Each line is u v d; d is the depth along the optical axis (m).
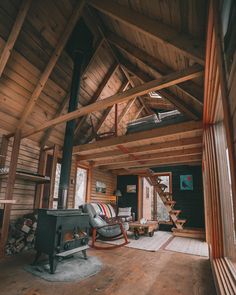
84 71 4.70
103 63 5.04
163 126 4.11
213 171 2.70
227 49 1.11
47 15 3.50
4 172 3.71
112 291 2.24
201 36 2.06
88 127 5.74
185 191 7.10
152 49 3.19
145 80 4.42
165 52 2.92
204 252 3.99
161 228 7.14
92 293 2.18
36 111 4.42
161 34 2.29
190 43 2.11
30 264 2.96
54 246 2.71
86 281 2.47
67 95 4.67
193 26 2.01
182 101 3.67
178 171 7.40
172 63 3.06
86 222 3.36
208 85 2.09
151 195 8.96
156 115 4.30
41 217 3.07
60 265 2.94
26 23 3.40
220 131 2.78
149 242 4.86
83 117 5.34
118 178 8.48
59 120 3.29
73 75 4.20
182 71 2.13
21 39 3.47
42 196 4.61
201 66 2.03
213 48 1.60
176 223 6.17
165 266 3.11
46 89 4.32
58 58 4.07
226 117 1.11
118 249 4.11
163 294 2.20
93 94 5.36
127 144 4.75
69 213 3.21
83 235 3.26
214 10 1.29
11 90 3.82
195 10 1.80
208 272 2.86
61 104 4.73
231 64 1.04
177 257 3.62
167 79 2.21
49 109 4.61
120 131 6.69
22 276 2.55
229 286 1.60
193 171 7.13
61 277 2.52
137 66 4.56
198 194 6.87
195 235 5.74
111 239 5.02
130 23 2.53
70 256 3.35
